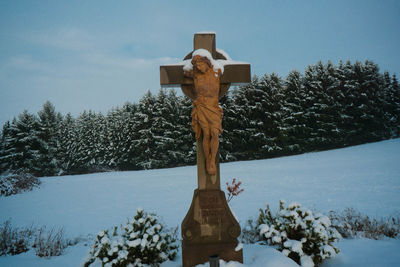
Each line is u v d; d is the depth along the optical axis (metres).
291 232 4.48
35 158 42.81
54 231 7.71
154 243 4.36
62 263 5.11
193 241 4.16
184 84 4.55
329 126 35.81
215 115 4.23
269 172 19.42
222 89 4.62
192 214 4.21
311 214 4.52
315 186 13.08
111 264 4.03
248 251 4.59
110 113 52.03
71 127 54.25
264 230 4.52
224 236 4.18
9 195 16.33
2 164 40.97
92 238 7.04
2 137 45.12
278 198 10.86
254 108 35.28
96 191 16.31
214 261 3.26
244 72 4.54
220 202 4.25
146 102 41.06
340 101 37.75
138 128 40.84
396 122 40.91
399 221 6.57
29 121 44.53
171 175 22.70
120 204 11.91
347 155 26.52
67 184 20.66
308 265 4.08
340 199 9.98
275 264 3.91
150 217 4.79
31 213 10.61
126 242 4.35
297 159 27.67
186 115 39.47
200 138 4.36
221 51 4.77
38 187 19.16
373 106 38.41
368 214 7.61
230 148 35.72
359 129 36.66
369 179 13.87
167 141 38.50
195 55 4.23
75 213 10.39
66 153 50.66
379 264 4.25
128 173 27.84
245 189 13.34
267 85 35.97
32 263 5.12
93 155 49.25
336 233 4.58
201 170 4.31
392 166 17.61
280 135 34.81
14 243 5.96
